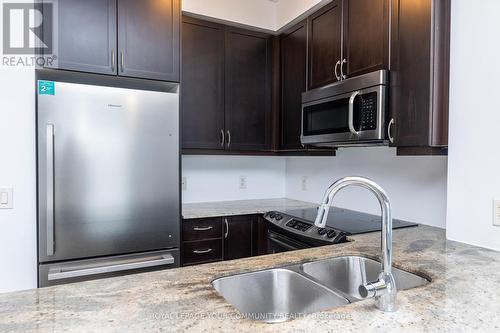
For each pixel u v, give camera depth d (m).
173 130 2.10
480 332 0.75
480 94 1.46
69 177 1.81
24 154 1.80
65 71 1.92
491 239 1.44
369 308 0.86
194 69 2.52
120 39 2.05
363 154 2.42
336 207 2.64
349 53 2.02
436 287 1.01
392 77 1.71
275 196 3.29
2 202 1.76
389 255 0.88
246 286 1.19
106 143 1.90
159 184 2.05
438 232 1.79
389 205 0.89
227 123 2.65
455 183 1.57
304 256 1.37
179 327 0.76
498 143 1.40
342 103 1.97
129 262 1.94
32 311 0.83
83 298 0.91
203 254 2.35
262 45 2.80
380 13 1.79
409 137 1.62
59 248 1.79
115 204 1.93
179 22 2.23
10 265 1.79
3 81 1.77
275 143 2.85
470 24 1.49
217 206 2.72
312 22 2.39
